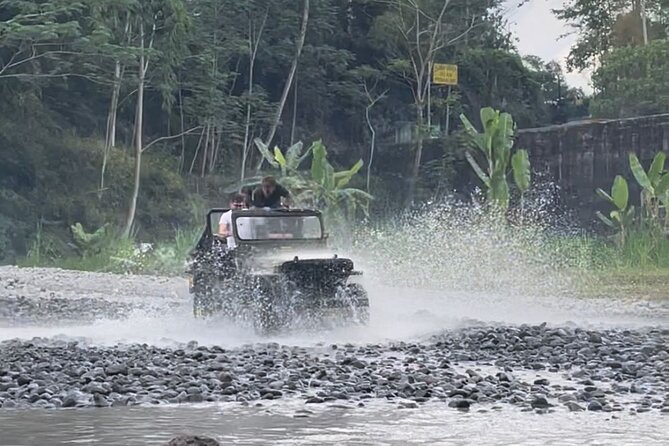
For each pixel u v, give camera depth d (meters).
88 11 96.38
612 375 21.19
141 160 103.69
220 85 111.69
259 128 114.94
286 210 31.25
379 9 126.25
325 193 70.50
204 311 31.02
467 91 125.62
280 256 29.75
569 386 19.59
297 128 120.12
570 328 30.58
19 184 97.50
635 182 77.75
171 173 104.06
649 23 132.12
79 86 106.44
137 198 100.06
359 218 96.50
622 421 15.58
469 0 122.06
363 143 122.31
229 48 110.88
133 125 109.94
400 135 116.62
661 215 65.06
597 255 60.22
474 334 28.34
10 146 97.44
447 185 103.62
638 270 56.88
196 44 106.62
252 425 15.12
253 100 109.69
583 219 81.25
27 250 87.81
